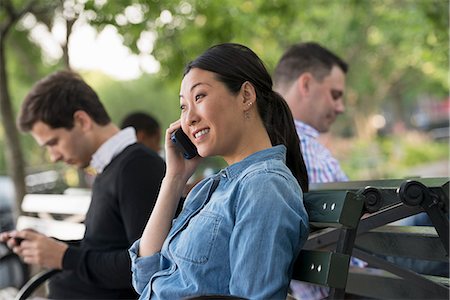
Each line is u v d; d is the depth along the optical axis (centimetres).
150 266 265
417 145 2681
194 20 795
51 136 371
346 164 2033
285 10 874
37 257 349
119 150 357
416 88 3031
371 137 2631
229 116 242
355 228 220
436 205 214
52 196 505
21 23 928
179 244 240
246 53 248
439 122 3803
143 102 2480
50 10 625
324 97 416
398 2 1266
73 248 353
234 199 230
